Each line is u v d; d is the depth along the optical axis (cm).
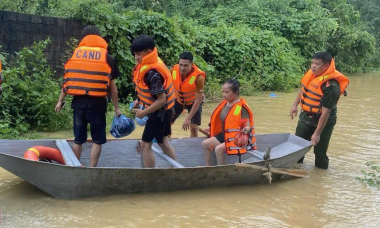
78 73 489
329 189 538
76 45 927
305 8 2023
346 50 2398
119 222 416
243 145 538
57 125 775
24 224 400
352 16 2472
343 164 645
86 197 468
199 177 504
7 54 766
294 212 463
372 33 3450
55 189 457
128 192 483
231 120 543
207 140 584
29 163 441
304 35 1839
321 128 584
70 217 420
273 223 432
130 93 1044
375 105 1221
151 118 502
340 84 581
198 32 1341
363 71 2655
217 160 566
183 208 460
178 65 632
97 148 508
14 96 749
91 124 502
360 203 493
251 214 453
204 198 493
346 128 892
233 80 549
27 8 1034
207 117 982
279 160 548
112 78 502
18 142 516
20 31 809
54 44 884
